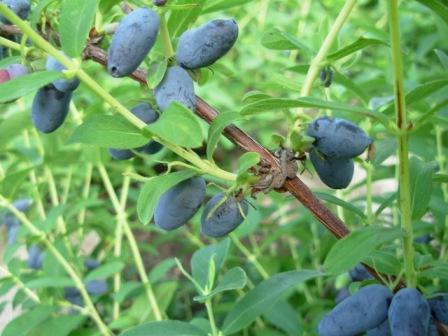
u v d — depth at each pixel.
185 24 0.19
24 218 0.33
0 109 0.39
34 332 0.30
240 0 0.22
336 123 0.18
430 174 0.20
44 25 0.19
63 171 0.44
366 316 0.17
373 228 0.17
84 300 0.34
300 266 0.38
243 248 0.36
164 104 0.17
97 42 0.18
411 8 0.38
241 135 0.18
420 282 0.20
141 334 0.21
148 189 0.17
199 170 0.17
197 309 0.45
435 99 0.26
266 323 0.35
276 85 0.30
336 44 0.26
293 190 0.18
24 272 0.38
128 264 0.44
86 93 0.36
